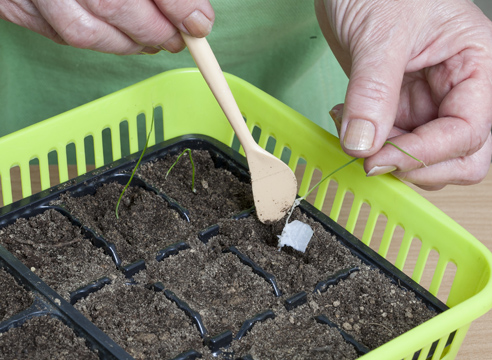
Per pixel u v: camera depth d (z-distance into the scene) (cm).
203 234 62
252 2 69
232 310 58
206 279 60
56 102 76
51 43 71
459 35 59
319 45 75
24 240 61
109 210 63
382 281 60
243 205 64
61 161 64
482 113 59
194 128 68
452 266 66
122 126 77
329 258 61
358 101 58
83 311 57
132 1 55
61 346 55
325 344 57
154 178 65
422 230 60
